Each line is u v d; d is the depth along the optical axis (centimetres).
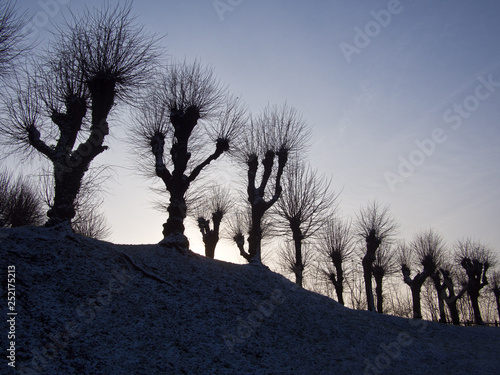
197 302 1192
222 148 1695
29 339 766
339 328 1352
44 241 1184
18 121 1309
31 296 918
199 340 970
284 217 2277
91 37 1406
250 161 1988
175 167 1597
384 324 1614
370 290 2441
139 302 1070
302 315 1366
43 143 1320
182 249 1516
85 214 2261
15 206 2525
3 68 1273
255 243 1833
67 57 1380
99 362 753
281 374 885
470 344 1617
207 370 823
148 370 765
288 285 1656
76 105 1373
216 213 2262
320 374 924
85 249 1240
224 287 1373
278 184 1995
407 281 2853
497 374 1070
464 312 4691
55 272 1055
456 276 4066
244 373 850
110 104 1420
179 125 1644
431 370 1082
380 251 3153
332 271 2847
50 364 709
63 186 1316
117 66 1422
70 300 962
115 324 924
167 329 975
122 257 1292
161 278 1245
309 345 1132
